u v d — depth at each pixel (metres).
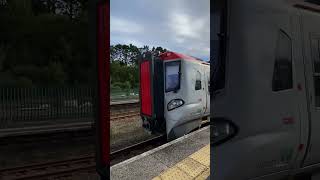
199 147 6.13
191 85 10.91
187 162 5.27
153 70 10.48
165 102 10.51
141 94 11.02
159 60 10.62
